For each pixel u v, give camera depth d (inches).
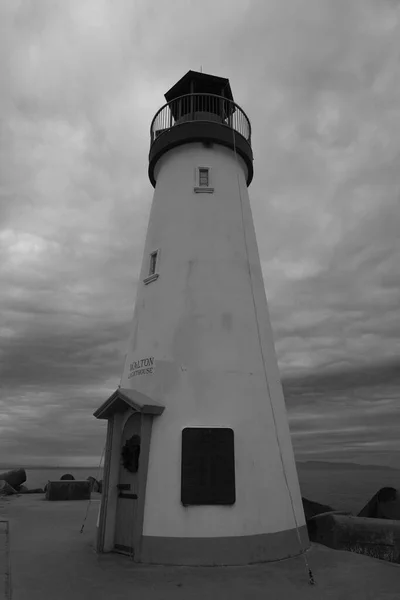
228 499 360.5
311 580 312.3
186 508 357.4
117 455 420.5
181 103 548.1
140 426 406.6
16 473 1143.0
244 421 392.5
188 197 472.4
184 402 389.4
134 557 354.0
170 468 370.0
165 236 466.9
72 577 318.0
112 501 408.2
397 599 279.7
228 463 370.3
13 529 524.4
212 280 436.5
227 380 401.1
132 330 470.0
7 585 300.4
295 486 422.9
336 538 420.2
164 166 510.0
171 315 426.6
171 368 404.2
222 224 464.1
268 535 365.4
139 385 418.6
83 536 475.2
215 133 493.7
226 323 423.2
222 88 555.2
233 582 307.9
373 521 422.3
